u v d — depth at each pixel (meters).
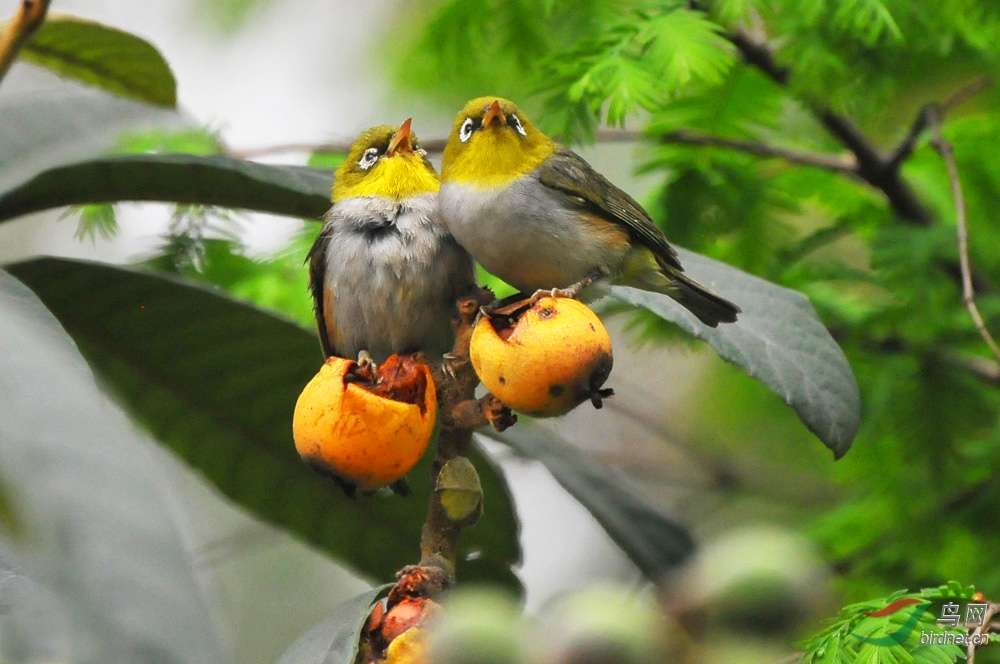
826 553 3.31
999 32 3.33
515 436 3.26
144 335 3.24
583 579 1.45
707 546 1.33
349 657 3.09
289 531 3.27
